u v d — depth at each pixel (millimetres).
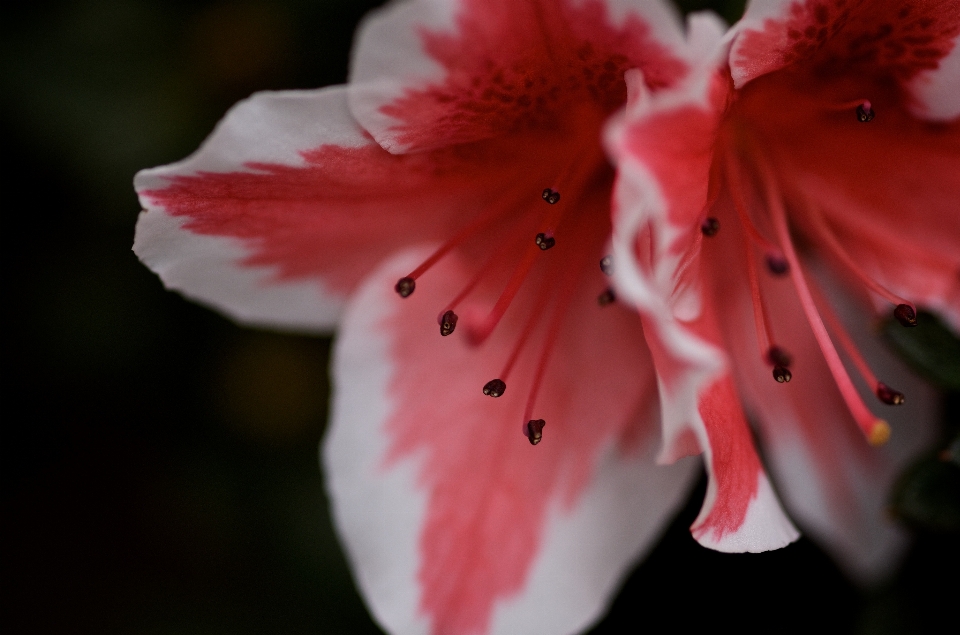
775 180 202
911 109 195
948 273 203
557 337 205
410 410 206
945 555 212
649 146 177
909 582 213
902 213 202
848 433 212
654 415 206
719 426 186
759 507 188
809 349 210
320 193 197
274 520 235
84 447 258
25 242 234
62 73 228
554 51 187
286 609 236
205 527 237
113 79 229
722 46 184
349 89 186
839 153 201
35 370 243
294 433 237
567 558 205
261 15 229
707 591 222
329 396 237
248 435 236
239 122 188
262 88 232
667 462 184
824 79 195
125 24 229
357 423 206
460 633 203
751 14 185
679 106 179
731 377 193
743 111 198
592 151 197
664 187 177
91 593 259
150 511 256
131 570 259
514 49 186
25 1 228
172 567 256
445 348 206
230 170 191
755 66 188
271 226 200
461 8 183
